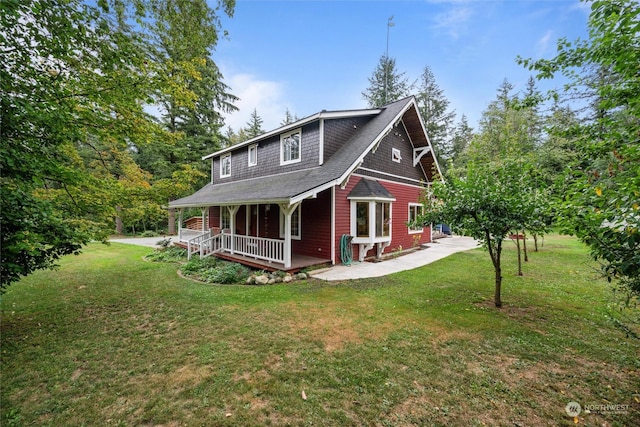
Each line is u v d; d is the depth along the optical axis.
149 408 2.44
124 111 5.41
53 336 3.90
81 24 4.11
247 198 8.20
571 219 2.29
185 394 2.61
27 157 3.87
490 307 4.82
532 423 2.21
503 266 8.09
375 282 6.65
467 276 7.08
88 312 4.86
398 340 3.63
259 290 6.08
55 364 3.17
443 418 2.27
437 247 12.72
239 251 9.54
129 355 3.35
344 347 3.46
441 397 2.52
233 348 3.48
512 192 4.40
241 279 6.97
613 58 2.77
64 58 4.45
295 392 2.61
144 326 4.23
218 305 5.11
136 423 2.28
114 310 4.94
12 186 3.94
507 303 4.99
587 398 2.49
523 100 4.20
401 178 12.07
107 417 2.35
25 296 5.82
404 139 12.33
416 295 5.58
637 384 2.67
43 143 4.45
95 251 12.70
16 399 2.58
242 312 4.73
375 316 4.47
